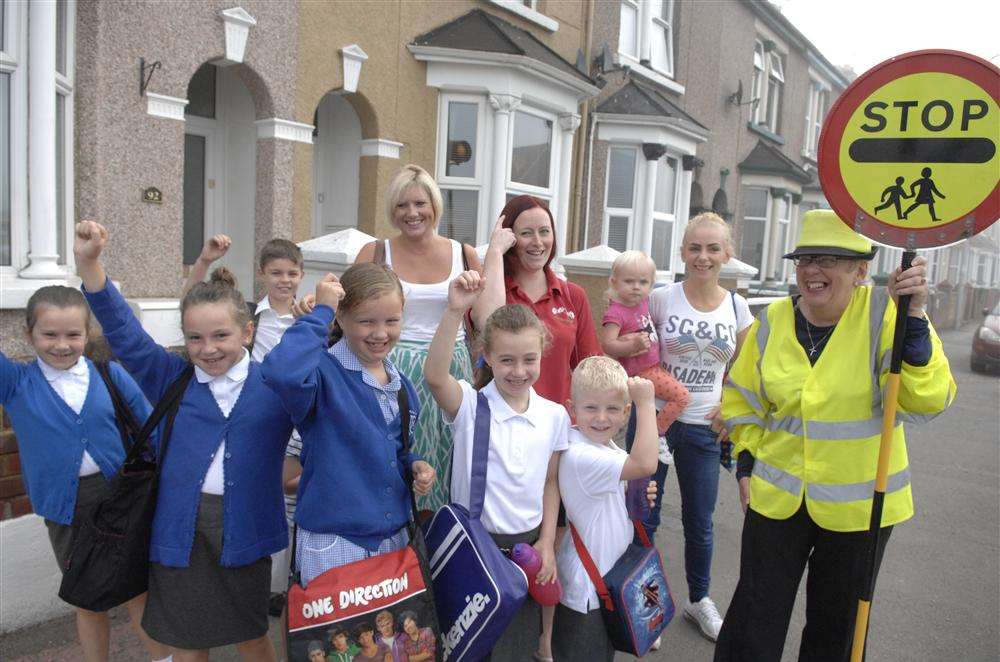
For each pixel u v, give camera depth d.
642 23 10.96
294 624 1.98
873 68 2.17
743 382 2.68
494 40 7.14
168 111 4.85
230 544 2.28
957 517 5.42
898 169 2.16
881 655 3.41
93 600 2.23
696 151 12.15
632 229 10.38
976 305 29.45
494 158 7.33
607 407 2.55
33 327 2.54
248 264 6.35
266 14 5.45
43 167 3.67
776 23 15.16
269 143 5.69
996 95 2.03
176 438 2.29
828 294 2.40
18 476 3.23
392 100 6.72
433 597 2.10
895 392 2.18
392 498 2.22
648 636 2.49
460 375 2.79
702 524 3.42
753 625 2.54
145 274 4.82
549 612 2.78
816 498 2.38
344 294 2.17
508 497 2.38
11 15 3.56
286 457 3.06
